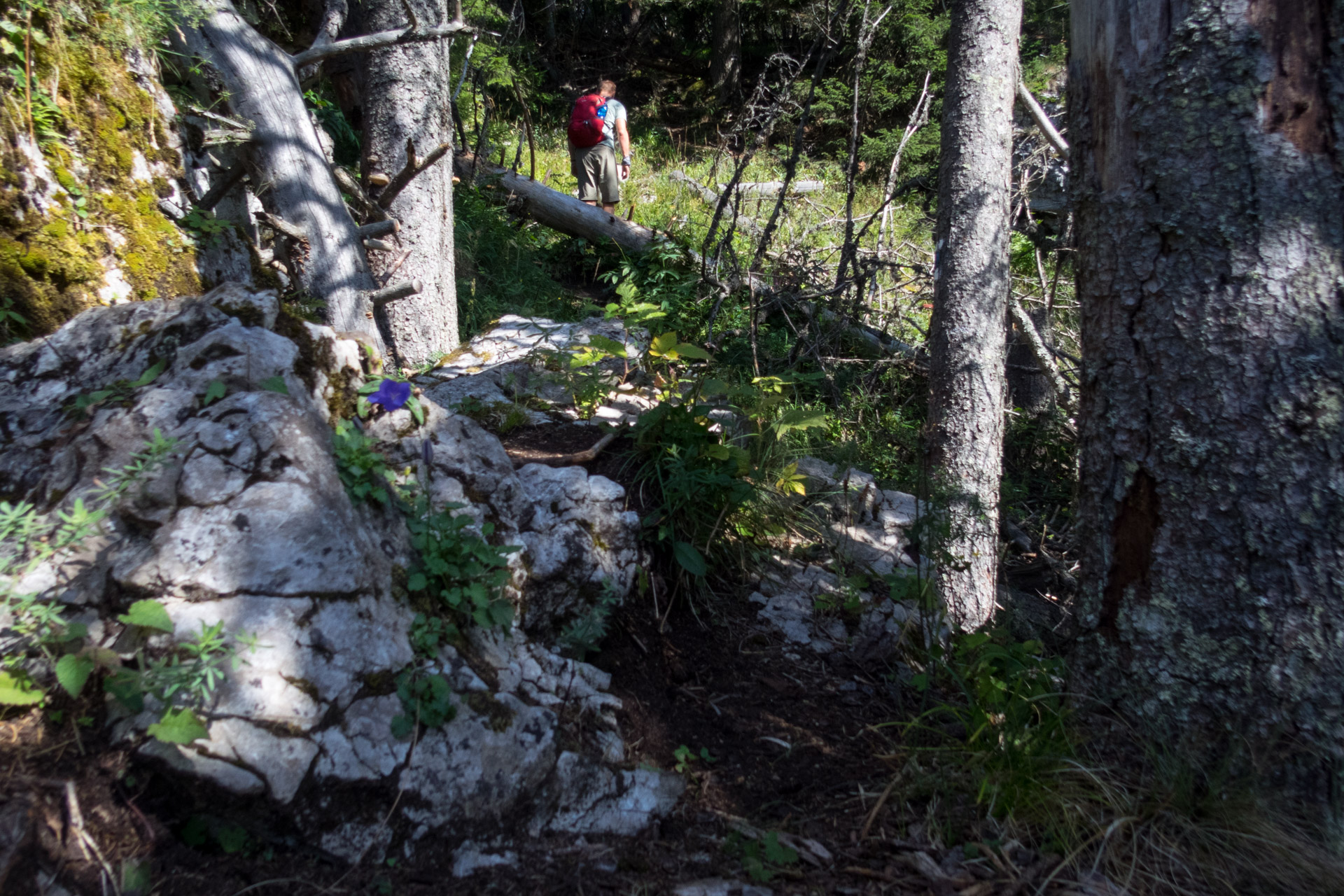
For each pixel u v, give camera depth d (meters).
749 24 16.67
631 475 3.38
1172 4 2.22
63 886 1.51
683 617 3.13
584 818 2.13
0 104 2.68
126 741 1.65
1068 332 7.10
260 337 2.19
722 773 2.51
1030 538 5.91
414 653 2.04
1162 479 2.32
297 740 1.75
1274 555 2.17
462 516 2.30
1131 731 2.39
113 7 3.04
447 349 5.45
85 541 1.80
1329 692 2.14
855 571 3.67
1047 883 2.07
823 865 2.15
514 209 8.60
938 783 2.39
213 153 4.36
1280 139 2.13
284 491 1.92
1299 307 2.13
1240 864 2.09
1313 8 2.10
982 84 4.41
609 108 9.19
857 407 6.41
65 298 2.80
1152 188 2.28
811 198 10.16
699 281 7.55
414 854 1.87
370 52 5.09
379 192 5.15
